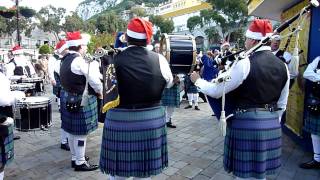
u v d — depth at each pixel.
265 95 2.17
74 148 3.40
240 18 23.09
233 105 2.30
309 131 3.41
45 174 3.32
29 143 4.39
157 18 36.03
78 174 3.32
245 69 2.12
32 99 3.34
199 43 30.61
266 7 5.29
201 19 27.86
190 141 4.48
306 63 3.97
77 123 3.25
